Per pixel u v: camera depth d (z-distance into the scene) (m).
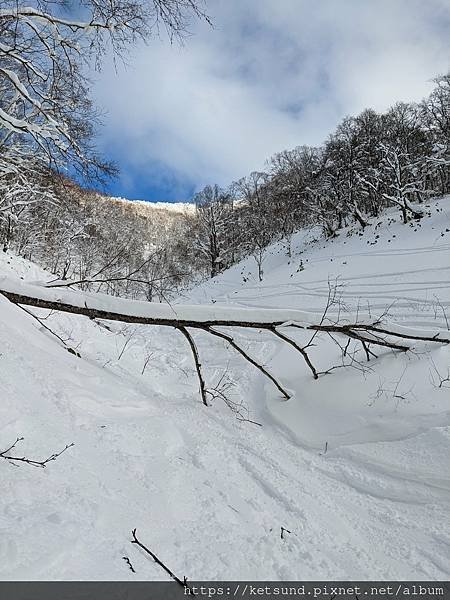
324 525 3.43
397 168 26.77
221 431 5.16
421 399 4.99
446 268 15.84
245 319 5.91
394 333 6.19
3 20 5.39
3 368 4.02
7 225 16.50
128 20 5.52
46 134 5.24
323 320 6.25
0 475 2.45
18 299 5.08
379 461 4.36
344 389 5.86
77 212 14.98
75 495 2.59
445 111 35.25
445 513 3.57
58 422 3.62
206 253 45.03
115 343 10.30
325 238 31.12
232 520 3.10
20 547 1.91
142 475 3.36
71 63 5.94
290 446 5.17
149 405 5.35
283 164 53.03
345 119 40.34
